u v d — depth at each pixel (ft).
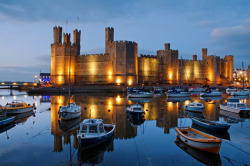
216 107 104.73
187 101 132.46
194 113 86.94
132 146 48.32
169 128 63.16
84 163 40.11
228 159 41.32
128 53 221.46
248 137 54.19
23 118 78.23
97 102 124.77
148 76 258.16
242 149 46.14
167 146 48.11
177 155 43.27
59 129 62.85
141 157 42.42
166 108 100.42
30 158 42.39
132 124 68.08
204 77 303.48
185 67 292.61
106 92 202.59
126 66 219.41
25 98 157.69
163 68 277.23
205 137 46.19
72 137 55.42
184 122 70.54
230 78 333.21
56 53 232.94
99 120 51.39
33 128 64.08
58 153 44.80
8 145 49.57
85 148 45.09
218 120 73.77
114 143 50.37
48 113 88.84
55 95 180.34
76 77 242.99
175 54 276.41
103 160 41.11
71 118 74.23
